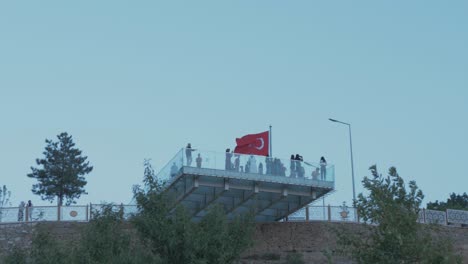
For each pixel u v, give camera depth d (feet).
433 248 93.86
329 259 98.63
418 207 99.14
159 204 112.57
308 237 168.66
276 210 178.40
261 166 164.96
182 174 156.66
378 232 97.55
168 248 108.88
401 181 100.73
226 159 161.58
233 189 164.86
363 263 96.27
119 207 129.08
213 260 108.58
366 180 101.60
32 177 237.45
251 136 183.83
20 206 166.20
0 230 161.99
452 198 313.94
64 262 110.52
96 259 109.70
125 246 112.78
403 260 94.58
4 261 115.24
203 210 166.81
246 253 166.81
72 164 240.53
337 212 174.91
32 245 118.42
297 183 167.84
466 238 177.88
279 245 169.48
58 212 165.17
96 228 114.73
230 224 116.98
